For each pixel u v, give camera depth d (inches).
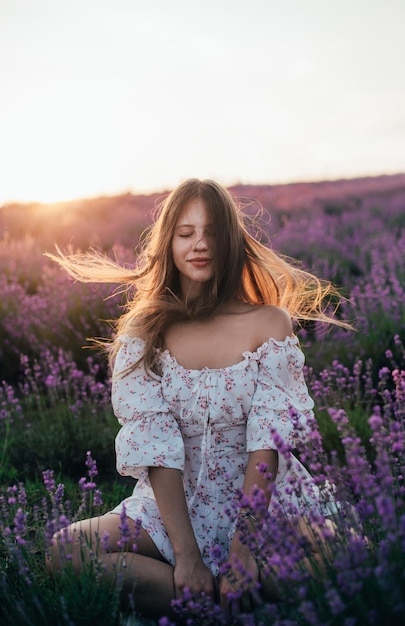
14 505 118.7
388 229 410.3
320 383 166.2
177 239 103.0
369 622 66.2
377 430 77.1
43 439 162.6
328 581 71.6
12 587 92.4
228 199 103.6
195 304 104.0
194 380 99.5
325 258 327.3
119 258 325.4
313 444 84.3
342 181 759.7
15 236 500.1
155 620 91.1
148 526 94.3
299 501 91.1
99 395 197.3
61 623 82.0
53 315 246.2
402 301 222.4
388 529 71.1
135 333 103.2
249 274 110.5
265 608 76.7
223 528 97.8
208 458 99.2
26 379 216.8
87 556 88.3
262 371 99.7
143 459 95.9
